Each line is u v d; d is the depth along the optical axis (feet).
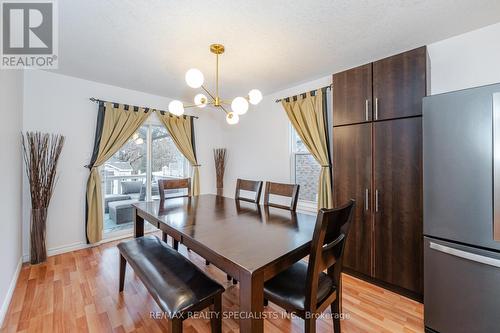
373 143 7.10
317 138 9.49
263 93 11.98
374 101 7.07
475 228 4.46
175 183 8.85
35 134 8.57
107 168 11.09
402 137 6.53
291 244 4.16
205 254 4.21
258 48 7.13
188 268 5.09
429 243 5.09
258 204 7.62
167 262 5.34
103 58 7.86
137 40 6.67
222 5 5.17
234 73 9.21
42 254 8.52
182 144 13.01
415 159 6.31
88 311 5.80
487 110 4.30
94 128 10.25
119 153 11.39
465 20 5.81
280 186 7.25
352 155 7.59
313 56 7.70
